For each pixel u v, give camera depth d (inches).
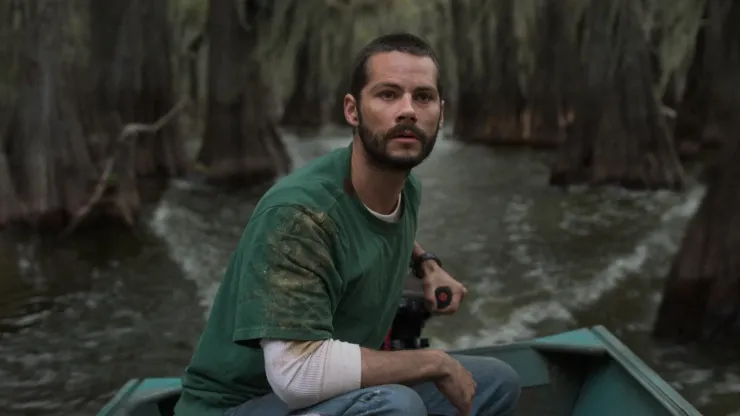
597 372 109.4
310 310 61.5
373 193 68.0
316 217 63.5
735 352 222.1
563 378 110.5
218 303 70.2
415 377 64.4
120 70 438.3
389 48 64.4
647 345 235.1
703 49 579.2
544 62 719.1
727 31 506.0
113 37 428.1
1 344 233.9
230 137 498.9
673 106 657.6
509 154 695.7
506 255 348.2
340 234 65.2
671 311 240.2
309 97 943.7
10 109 350.6
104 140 383.2
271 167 509.0
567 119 690.2
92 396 203.5
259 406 67.2
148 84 467.5
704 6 534.9
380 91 64.0
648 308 272.7
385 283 71.1
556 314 268.5
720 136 550.9
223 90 493.0
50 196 343.6
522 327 256.7
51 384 208.4
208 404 71.3
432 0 860.0
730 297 225.8
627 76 482.0
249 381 69.0
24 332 244.2
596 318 263.6
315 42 877.2
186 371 74.0
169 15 486.6
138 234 366.0
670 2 547.5
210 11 499.8
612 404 102.0
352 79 66.9
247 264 63.2
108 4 422.0
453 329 255.4
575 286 300.8
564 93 594.9
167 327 253.6
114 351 233.6
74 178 348.8
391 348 85.3
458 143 784.3
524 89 749.3
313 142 813.9
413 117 63.3
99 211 352.2
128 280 299.6
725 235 229.0
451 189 517.0
